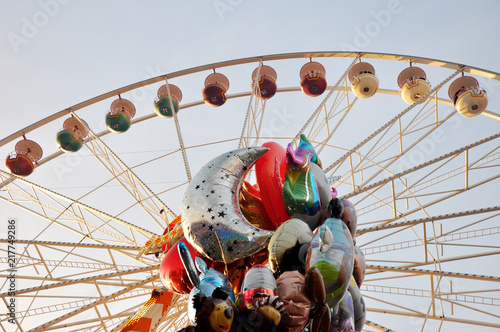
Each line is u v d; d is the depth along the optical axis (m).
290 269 11.80
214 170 13.66
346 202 13.20
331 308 11.58
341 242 11.46
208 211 13.02
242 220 13.00
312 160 14.30
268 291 10.99
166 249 17.98
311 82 28.25
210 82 29.66
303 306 10.77
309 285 10.53
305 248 11.89
